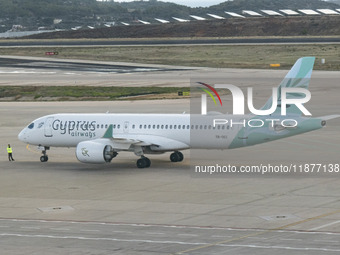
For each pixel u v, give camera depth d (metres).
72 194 97.12
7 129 180.12
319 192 93.12
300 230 72.12
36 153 142.12
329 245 65.12
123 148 116.00
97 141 115.88
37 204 90.88
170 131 117.81
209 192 95.44
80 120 125.56
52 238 71.31
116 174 112.88
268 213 81.12
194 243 67.62
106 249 65.94
